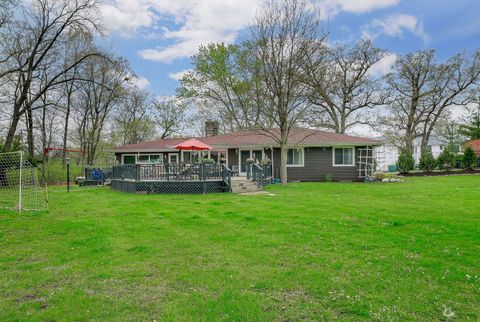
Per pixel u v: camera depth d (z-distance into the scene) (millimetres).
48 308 4133
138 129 46719
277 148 25625
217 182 17828
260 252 6320
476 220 9070
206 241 7219
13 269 5602
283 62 20891
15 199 15211
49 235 8000
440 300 4250
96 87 36281
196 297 4391
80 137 38031
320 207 11688
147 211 11430
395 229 8078
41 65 26531
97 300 4336
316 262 5711
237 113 38500
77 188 22297
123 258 6070
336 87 35562
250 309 4004
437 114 41406
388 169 47375
